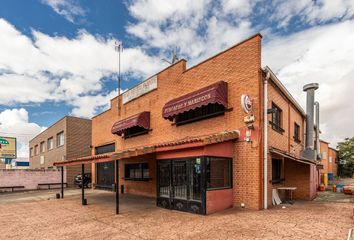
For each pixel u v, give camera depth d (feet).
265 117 31.99
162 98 47.57
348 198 43.27
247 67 32.71
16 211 35.50
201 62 39.50
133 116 52.42
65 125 89.15
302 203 36.19
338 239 18.15
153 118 49.65
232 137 31.68
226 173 31.83
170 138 44.65
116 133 58.95
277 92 39.27
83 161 39.50
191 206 29.50
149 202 40.11
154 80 50.03
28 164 154.40
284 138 41.98
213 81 37.24
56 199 47.85
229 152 32.30
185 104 37.50
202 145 27.99
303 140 56.18
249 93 32.17
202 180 28.27
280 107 40.40
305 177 40.91
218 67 36.68
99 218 28.71
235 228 21.83
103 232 22.70
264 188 30.83
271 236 19.26
